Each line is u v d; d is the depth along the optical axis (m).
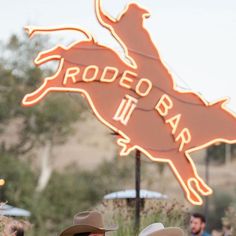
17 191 53.09
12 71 56.84
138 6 17.44
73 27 16.98
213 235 18.56
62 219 55.19
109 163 59.78
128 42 17.34
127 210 16.09
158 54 17.41
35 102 16.69
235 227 17.89
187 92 17.42
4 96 57.12
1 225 11.59
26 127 58.34
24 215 25.72
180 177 17.11
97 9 17.23
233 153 89.19
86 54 17.09
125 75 17.20
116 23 17.34
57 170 61.59
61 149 80.12
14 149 58.09
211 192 16.97
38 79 56.66
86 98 17.03
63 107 58.28
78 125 73.75
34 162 59.88
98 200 58.09
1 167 54.78
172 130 17.25
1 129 57.81
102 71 17.12
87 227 9.10
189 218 16.64
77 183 58.06
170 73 17.36
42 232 51.47
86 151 80.44
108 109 17.16
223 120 17.52
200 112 17.45
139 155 17.02
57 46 16.95
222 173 85.50
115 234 14.90
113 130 17.09
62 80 16.95
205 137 17.44
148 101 17.28
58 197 56.72
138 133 17.16
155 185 57.78
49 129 58.88
